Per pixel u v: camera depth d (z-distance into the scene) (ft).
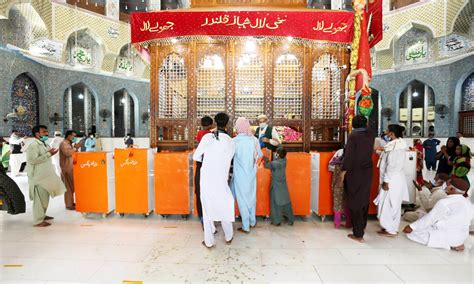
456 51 42.16
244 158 12.30
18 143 30.60
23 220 14.25
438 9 41.98
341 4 51.52
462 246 10.64
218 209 10.64
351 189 11.51
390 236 12.17
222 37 16.53
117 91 58.18
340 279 8.46
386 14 48.14
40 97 44.29
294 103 18.07
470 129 42.14
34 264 9.32
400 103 51.93
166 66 18.44
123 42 52.19
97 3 49.42
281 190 13.10
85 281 8.25
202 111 18.25
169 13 15.87
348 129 15.97
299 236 12.09
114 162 14.51
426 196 14.48
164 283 8.18
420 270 9.05
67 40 44.50
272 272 8.86
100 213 15.48
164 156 14.15
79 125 52.65
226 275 8.64
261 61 17.89
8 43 37.37
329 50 17.74
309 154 14.23
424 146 35.81
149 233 12.32
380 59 51.60
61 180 15.06
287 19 15.71
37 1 39.01
